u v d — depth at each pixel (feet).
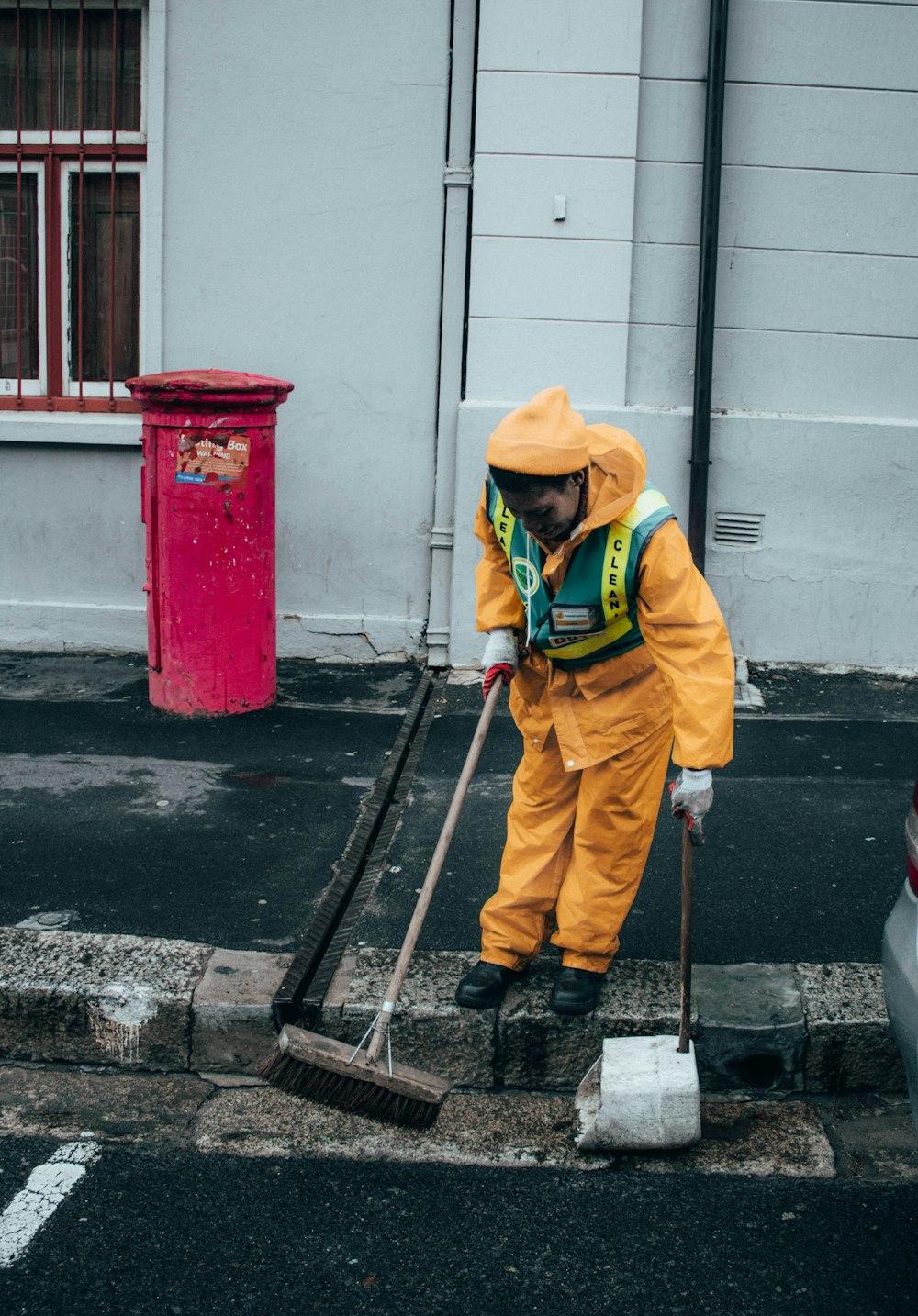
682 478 20.39
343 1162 10.14
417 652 21.50
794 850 14.51
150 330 20.86
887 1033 11.04
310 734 18.11
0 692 19.72
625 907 11.18
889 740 18.07
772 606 20.94
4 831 14.76
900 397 20.61
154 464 17.97
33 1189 9.69
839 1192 9.84
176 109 20.18
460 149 19.84
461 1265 9.00
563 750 10.72
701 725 9.61
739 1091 11.16
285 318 20.66
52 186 21.34
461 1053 11.16
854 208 20.03
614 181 19.47
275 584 21.07
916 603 20.76
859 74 19.62
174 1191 9.72
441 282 20.34
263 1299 8.63
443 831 10.28
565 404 9.49
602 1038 11.09
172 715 18.79
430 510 21.03
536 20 19.08
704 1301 8.67
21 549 21.65
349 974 11.69
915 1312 8.58
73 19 20.86
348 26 19.75
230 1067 11.35
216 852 14.34
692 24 19.43
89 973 11.58
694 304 20.29
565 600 10.09
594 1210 9.59
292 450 20.98
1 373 22.25
